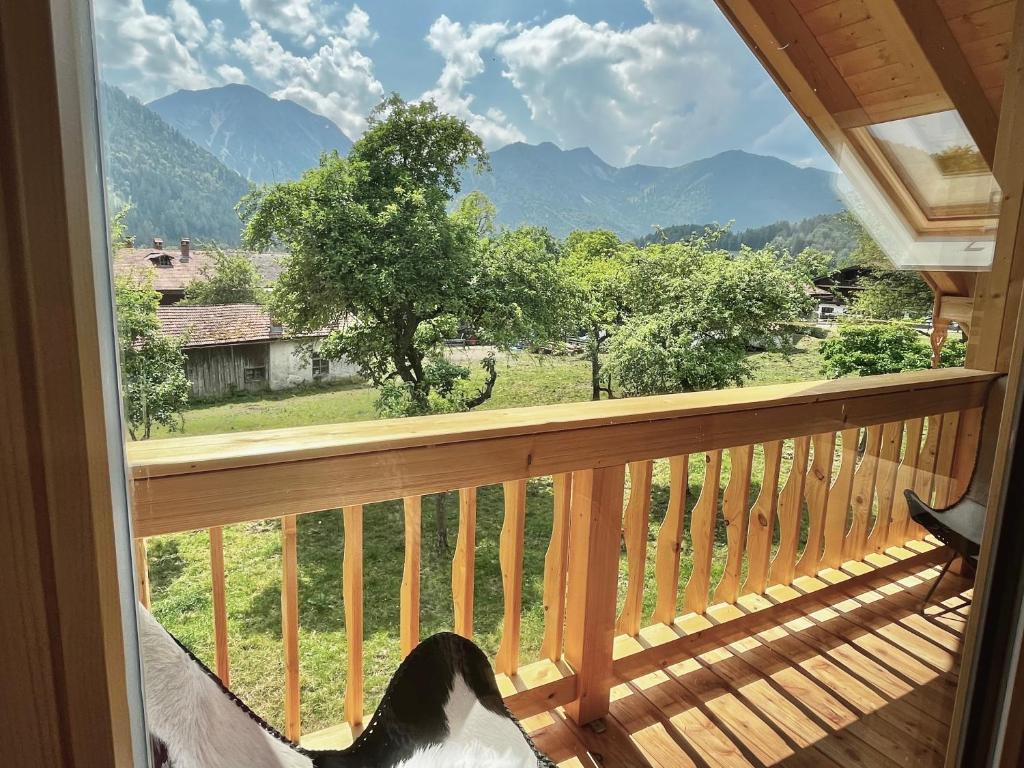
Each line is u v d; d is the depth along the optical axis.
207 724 0.69
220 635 0.92
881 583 1.49
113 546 0.38
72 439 0.34
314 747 1.06
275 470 0.93
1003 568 0.81
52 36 0.31
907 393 1.38
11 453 0.33
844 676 1.53
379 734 1.01
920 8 1.16
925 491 1.40
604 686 1.54
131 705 0.43
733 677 1.66
